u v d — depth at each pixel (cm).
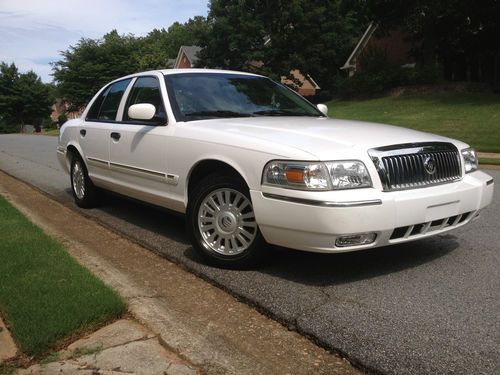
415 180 407
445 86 2888
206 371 290
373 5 2867
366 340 321
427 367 291
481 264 455
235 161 425
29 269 421
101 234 579
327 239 378
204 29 4203
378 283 413
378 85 3088
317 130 438
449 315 353
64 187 903
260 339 329
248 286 409
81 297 363
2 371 288
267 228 405
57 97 6475
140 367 291
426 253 486
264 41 4238
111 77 5375
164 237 559
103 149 617
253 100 552
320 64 4303
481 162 1252
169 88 532
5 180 1020
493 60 2986
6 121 6706
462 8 2648
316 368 296
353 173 381
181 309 372
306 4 4103
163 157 504
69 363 295
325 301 379
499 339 320
